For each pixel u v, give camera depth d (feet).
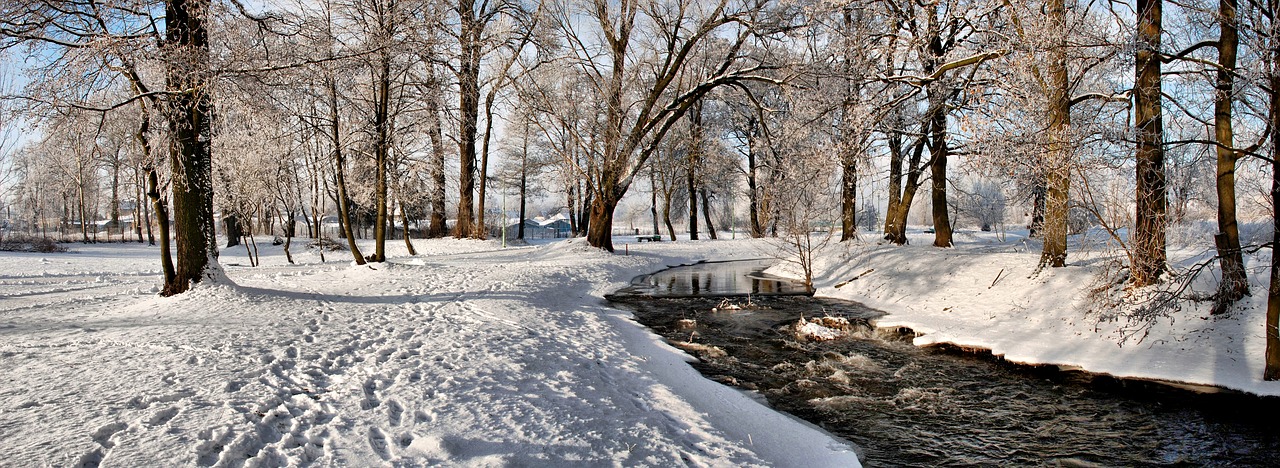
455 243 99.96
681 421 20.20
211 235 36.19
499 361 23.81
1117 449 20.17
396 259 74.64
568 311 41.11
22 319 28.94
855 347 34.17
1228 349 25.76
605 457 15.94
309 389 19.01
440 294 41.98
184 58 31.22
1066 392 25.90
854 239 72.18
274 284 45.39
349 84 53.31
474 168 110.83
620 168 81.97
